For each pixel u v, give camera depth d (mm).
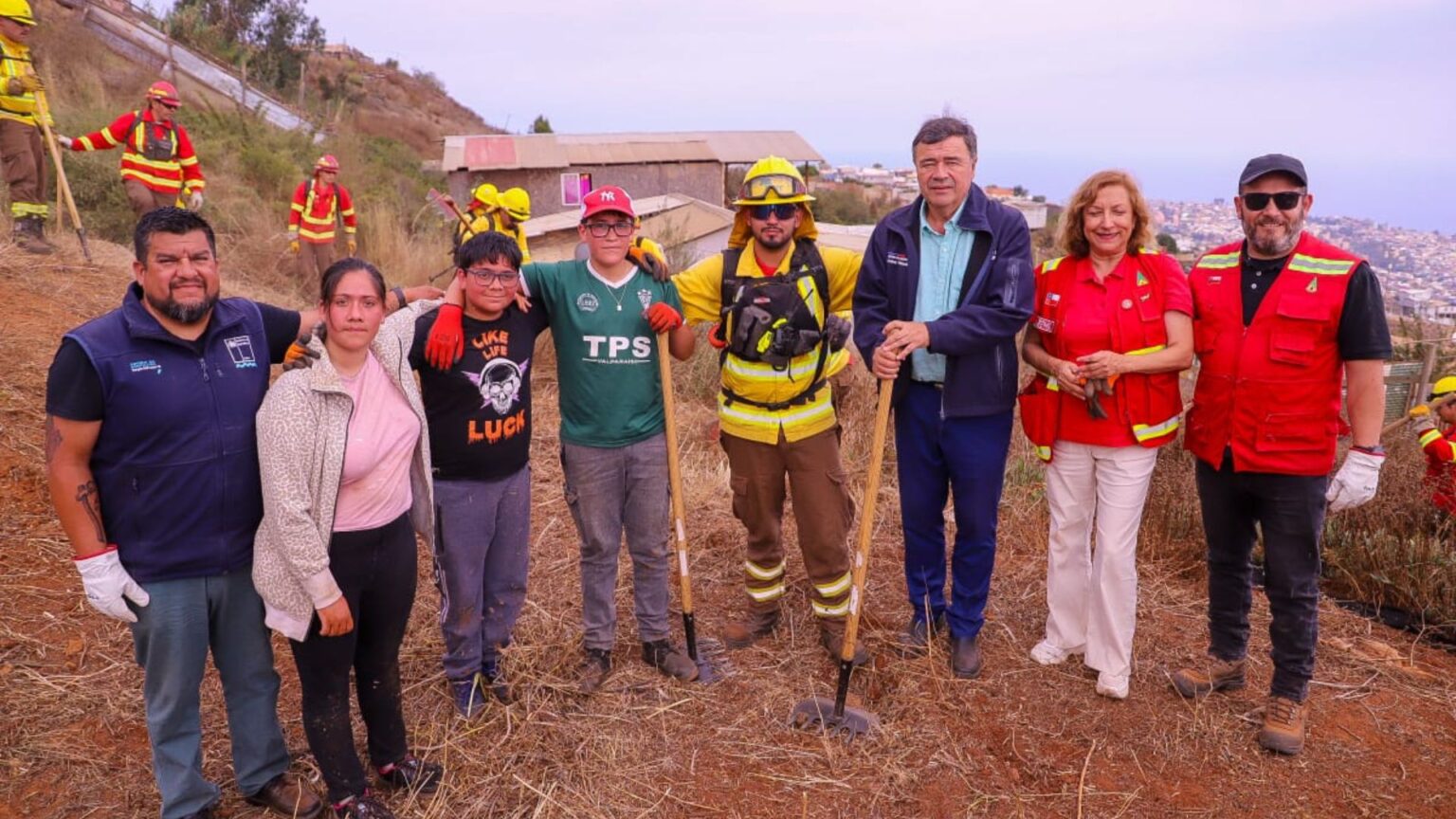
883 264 3666
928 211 3648
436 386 3090
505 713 3426
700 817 3012
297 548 2461
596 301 3373
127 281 7266
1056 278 3611
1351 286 3152
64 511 2363
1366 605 4805
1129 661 3666
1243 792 3215
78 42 18547
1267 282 3314
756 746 3369
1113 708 3654
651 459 3572
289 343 2812
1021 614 4398
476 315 3111
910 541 3971
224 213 11766
